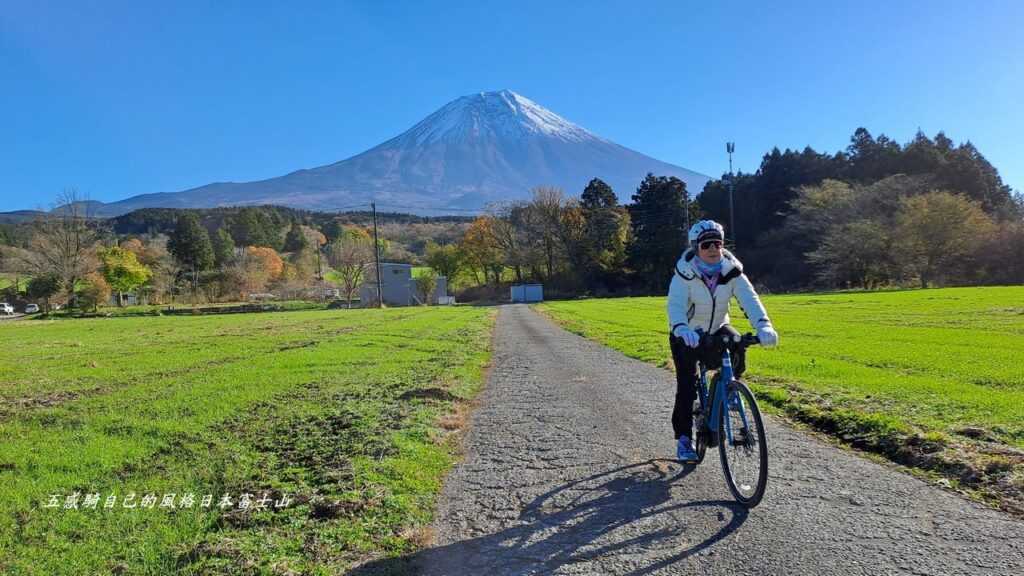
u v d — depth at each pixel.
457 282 97.19
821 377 9.70
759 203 86.25
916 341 14.57
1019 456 5.05
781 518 4.16
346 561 3.75
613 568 3.54
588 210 87.75
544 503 4.68
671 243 79.50
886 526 3.96
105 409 9.17
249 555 3.82
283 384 11.01
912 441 5.66
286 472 5.58
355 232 112.69
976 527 3.89
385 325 29.28
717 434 5.05
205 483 5.32
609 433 6.85
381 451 6.18
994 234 55.81
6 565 3.77
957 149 81.25
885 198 63.94
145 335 26.66
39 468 5.94
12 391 11.54
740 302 5.02
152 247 93.00
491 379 11.66
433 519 4.44
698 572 3.44
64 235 61.69
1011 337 14.88
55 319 50.31
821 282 66.50
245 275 78.50
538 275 89.62
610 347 16.56
